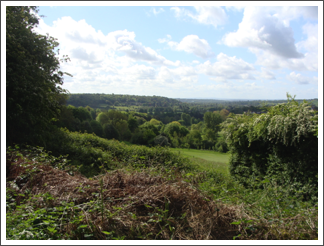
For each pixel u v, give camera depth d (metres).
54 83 10.52
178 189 3.61
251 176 7.39
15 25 8.56
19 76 7.71
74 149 8.95
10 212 3.10
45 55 9.88
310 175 5.16
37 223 2.72
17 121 7.61
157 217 2.99
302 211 3.55
